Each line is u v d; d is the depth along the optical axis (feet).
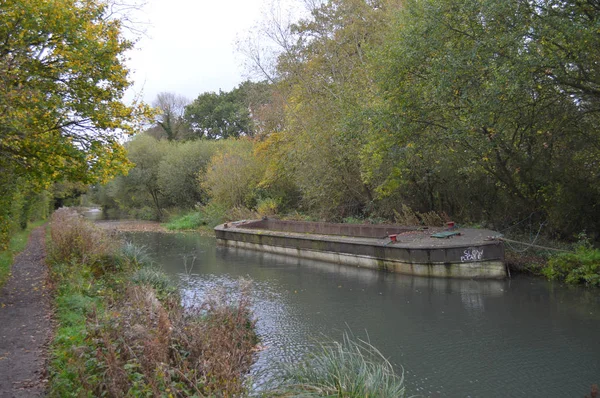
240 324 22.27
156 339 14.80
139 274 31.91
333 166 61.41
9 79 21.62
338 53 63.31
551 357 20.90
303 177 65.51
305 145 62.34
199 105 164.96
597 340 22.49
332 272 42.24
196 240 75.25
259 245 59.98
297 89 66.03
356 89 54.60
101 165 28.37
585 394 17.53
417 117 37.04
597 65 30.66
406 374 19.85
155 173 124.47
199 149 116.26
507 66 28.50
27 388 14.49
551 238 40.57
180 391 13.19
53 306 25.63
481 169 41.27
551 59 27.99
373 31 58.65
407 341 23.61
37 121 24.89
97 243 38.99
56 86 27.53
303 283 37.96
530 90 31.48
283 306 30.78
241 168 89.25
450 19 32.42
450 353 21.88
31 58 25.81
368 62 54.24
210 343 16.63
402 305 29.89
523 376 19.24
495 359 20.99
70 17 26.16
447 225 44.96
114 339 15.15
